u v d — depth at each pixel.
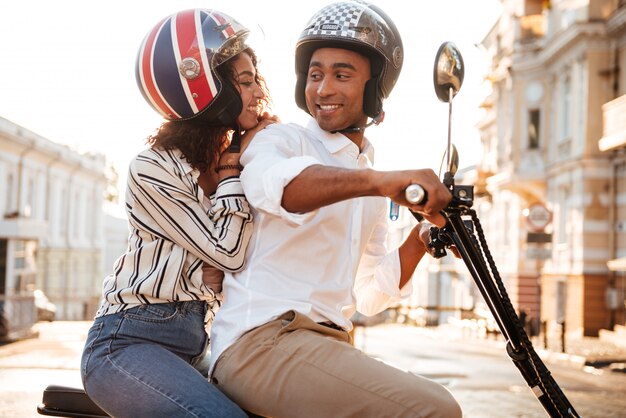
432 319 32.41
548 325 24.64
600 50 21.83
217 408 2.11
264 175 2.06
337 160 2.40
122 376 2.22
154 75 2.41
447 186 1.93
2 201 31.61
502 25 28.95
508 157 26.55
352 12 2.35
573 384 11.84
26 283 24.84
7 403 7.30
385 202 2.56
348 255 2.33
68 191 42.41
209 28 2.42
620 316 21.56
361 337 21.86
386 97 2.49
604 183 22.05
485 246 2.00
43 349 14.16
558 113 24.58
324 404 2.06
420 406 1.99
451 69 2.01
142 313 2.31
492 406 8.66
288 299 2.20
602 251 22.11
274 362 2.12
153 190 2.31
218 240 2.25
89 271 47.28
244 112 2.47
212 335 2.26
